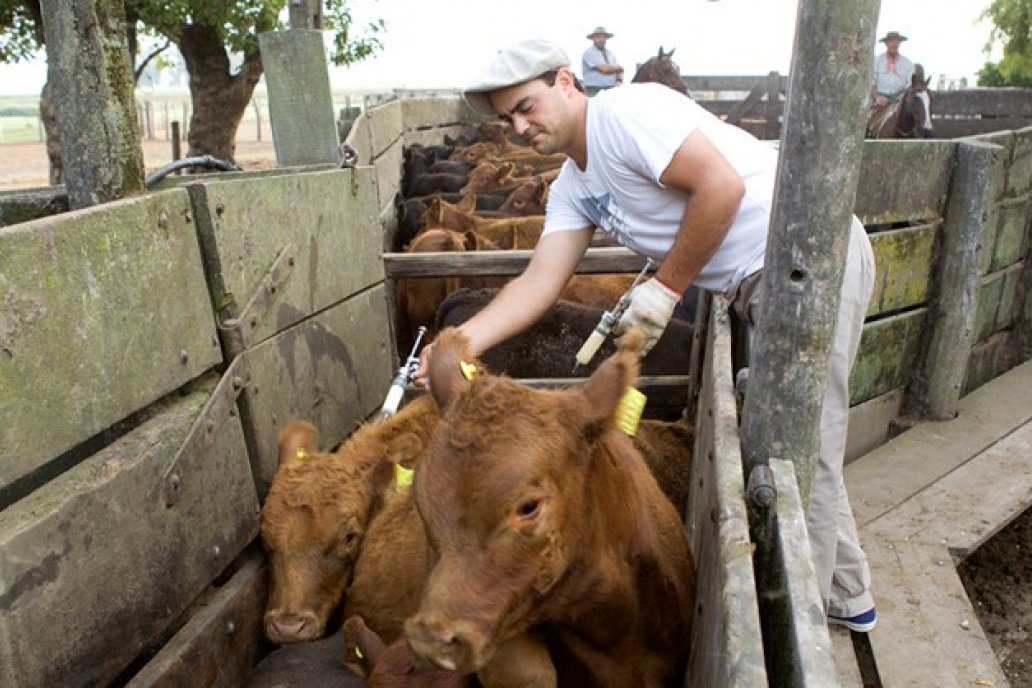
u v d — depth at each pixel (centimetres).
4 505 220
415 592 301
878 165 513
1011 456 542
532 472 196
